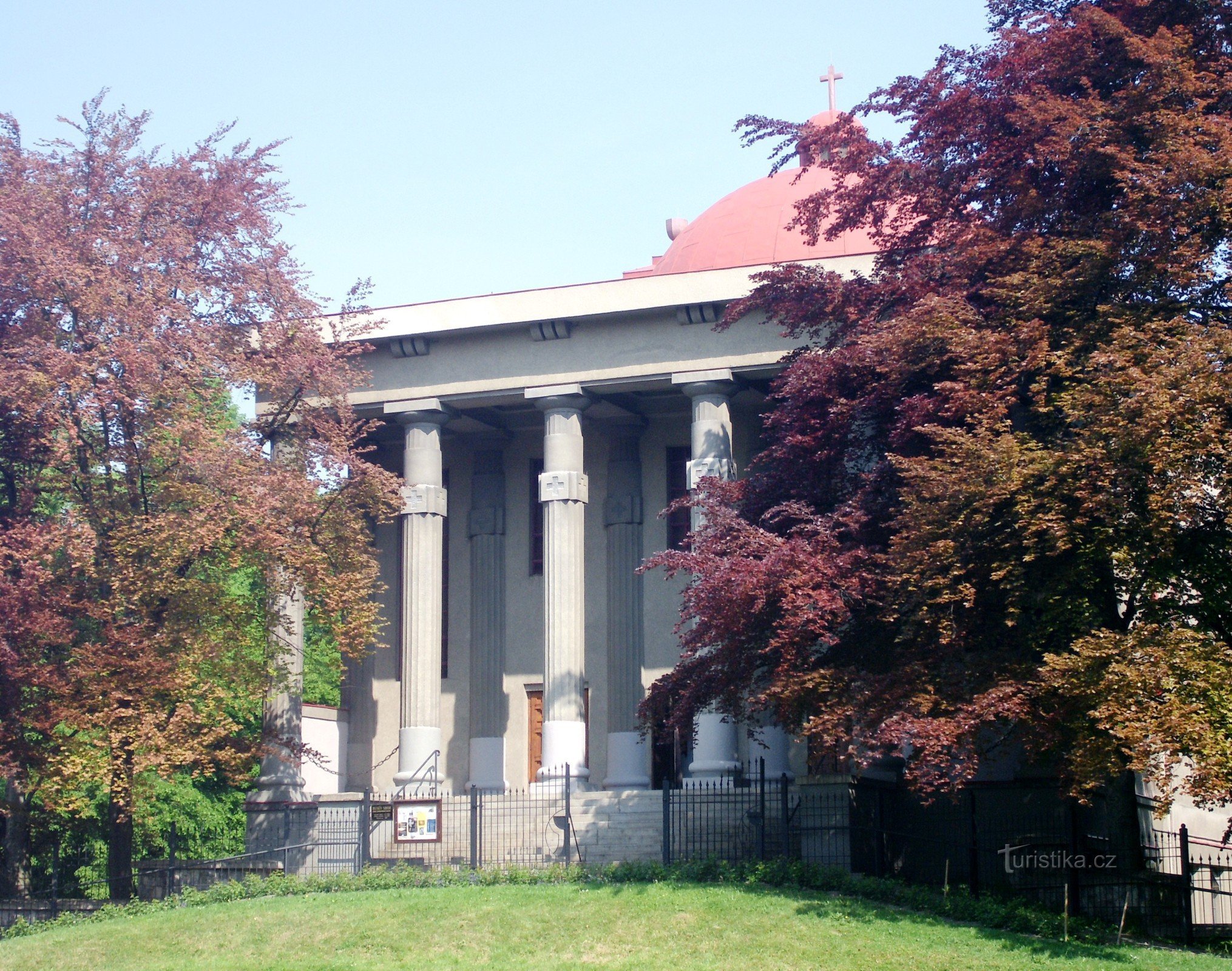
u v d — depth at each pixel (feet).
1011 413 82.89
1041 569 74.38
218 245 103.91
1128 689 63.10
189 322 98.32
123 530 94.02
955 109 86.43
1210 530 72.79
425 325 124.06
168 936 76.33
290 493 98.43
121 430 98.78
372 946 71.92
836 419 86.94
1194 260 72.23
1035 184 83.35
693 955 66.74
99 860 147.84
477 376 123.44
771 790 102.01
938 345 80.38
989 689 71.15
